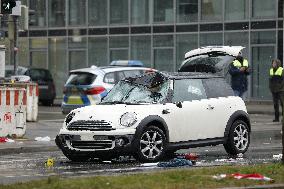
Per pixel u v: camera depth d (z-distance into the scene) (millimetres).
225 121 39781
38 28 106812
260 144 46969
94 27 103125
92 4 103312
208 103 39000
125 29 100812
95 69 64375
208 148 44969
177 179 27391
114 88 38906
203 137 38719
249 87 91438
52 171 33125
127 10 100750
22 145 43688
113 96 38406
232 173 29172
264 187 26047
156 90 37875
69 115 36938
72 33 104688
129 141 35438
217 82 40125
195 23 95688
